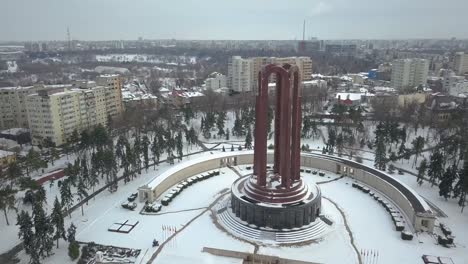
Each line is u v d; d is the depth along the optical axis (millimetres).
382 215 100125
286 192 93750
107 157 123250
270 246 84875
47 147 164375
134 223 96188
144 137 152625
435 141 171875
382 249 83688
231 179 126500
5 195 98938
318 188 102438
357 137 178000
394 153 152000
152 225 95188
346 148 164250
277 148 100938
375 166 139500
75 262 80938
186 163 127562
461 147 141375
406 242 86750
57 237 84688
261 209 89938
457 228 94250
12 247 88688
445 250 83625
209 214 100938
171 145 150625
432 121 190250
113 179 124312
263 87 90625
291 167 99062
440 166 121312
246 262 81312
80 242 87562
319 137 183500
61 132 173500
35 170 138500
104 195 115688
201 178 125625
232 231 91625
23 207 108875
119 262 79562
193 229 92938
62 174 136125
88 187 122688
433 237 89000
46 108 165875
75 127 181625
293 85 92938
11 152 147875
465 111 197625
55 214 84625
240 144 173250
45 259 82250
